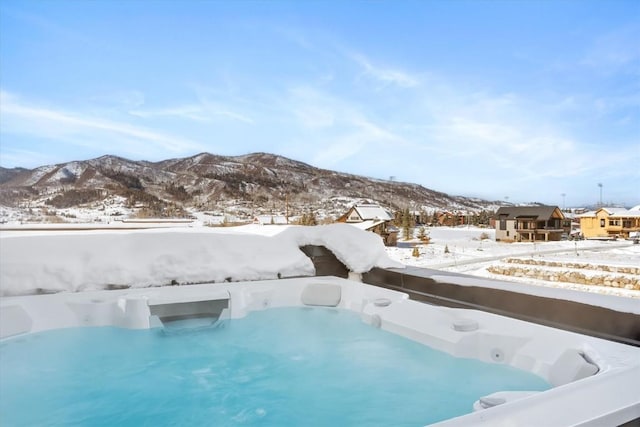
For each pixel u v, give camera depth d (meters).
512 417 1.22
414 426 2.20
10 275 3.49
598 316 2.51
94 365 3.07
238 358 3.22
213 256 4.42
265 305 4.19
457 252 24.56
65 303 3.44
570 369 2.17
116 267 3.92
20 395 2.63
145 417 2.39
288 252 4.83
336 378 2.84
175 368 3.05
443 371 2.79
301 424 2.29
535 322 2.89
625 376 1.61
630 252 23.94
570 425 1.18
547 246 29.08
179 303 3.66
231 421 2.34
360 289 4.14
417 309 3.24
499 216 37.97
